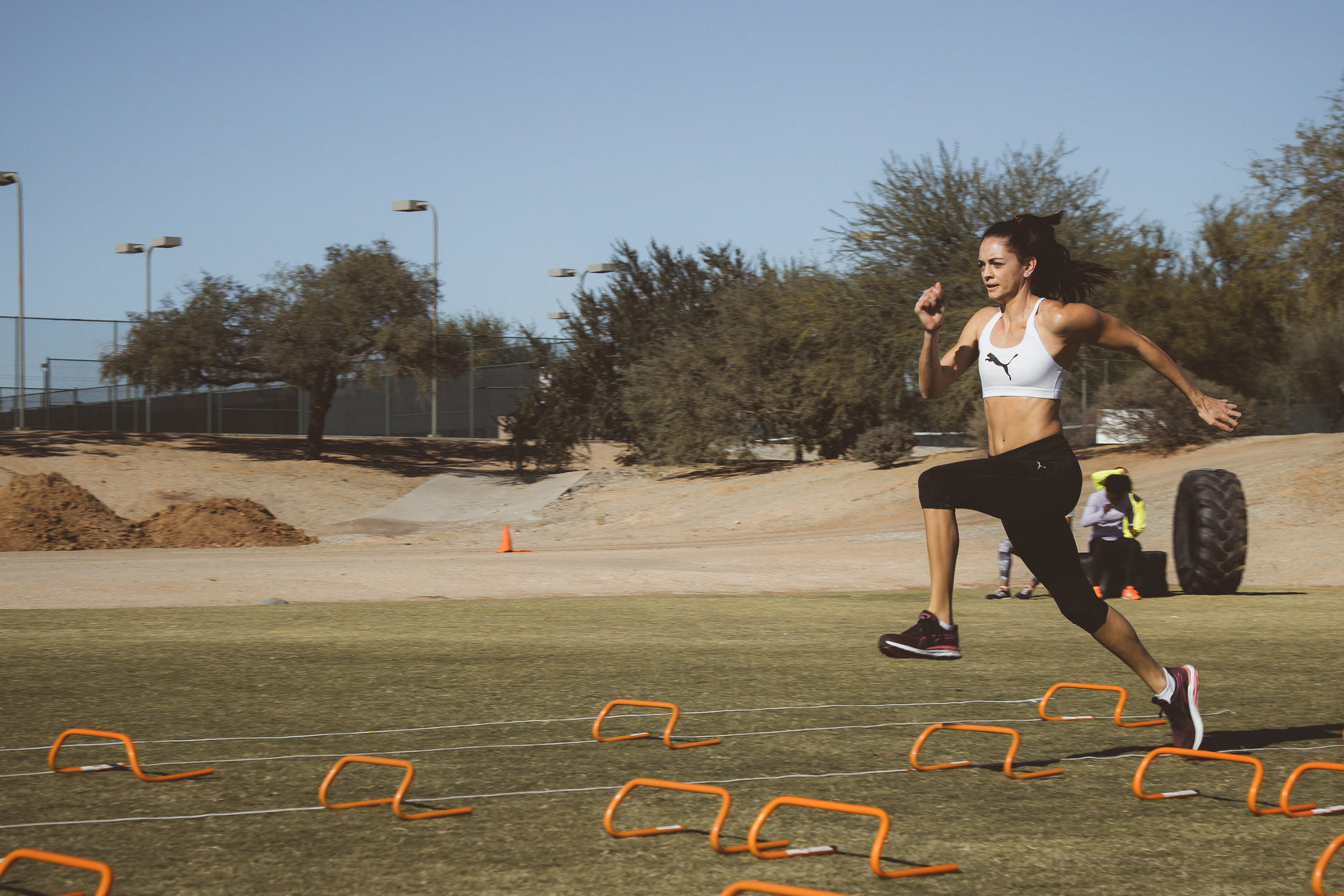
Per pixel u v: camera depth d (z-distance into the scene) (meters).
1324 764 3.64
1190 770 4.33
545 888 2.94
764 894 2.87
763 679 6.79
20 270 47.72
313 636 9.04
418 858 3.20
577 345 47.31
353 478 43.88
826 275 37.69
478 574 15.05
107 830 3.51
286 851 3.28
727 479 38.75
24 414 47.75
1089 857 3.22
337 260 46.78
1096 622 4.21
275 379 47.06
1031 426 4.16
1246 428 28.67
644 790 4.02
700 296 47.09
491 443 54.94
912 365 35.28
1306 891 2.94
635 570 15.60
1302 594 12.53
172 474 41.28
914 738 4.94
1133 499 12.37
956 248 34.00
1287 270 26.28
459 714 5.61
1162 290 35.62
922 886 2.96
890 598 12.69
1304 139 25.22
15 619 10.34
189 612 11.02
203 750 4.76
